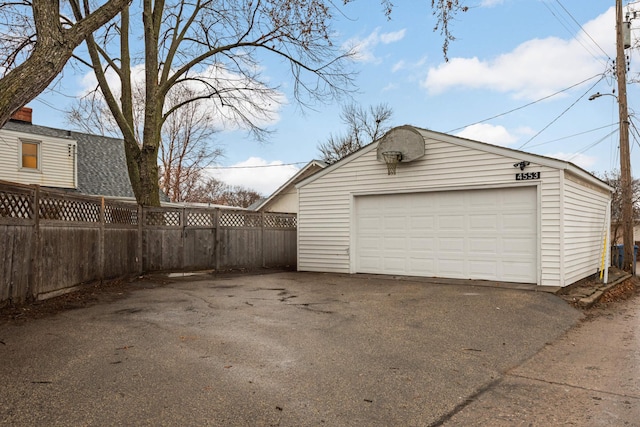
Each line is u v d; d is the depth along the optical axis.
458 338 5.20
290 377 3.78
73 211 7.57
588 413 3.21
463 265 9.77
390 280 10.00
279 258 13.57
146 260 10.26
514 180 9.05
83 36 5.29
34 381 3.51
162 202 20.64
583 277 9.83
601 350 5.00
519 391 3.66
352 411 3.17
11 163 15.88
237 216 12.40
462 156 9.76
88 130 22.88
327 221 11.88
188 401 3.22
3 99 4.54
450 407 3.30
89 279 8.05
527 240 9.00
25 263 6.25
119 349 4.41
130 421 2.89
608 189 11.96
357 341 4.95
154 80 11.71
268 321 5.81
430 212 10.29
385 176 10.89
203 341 4.78
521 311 6.61
